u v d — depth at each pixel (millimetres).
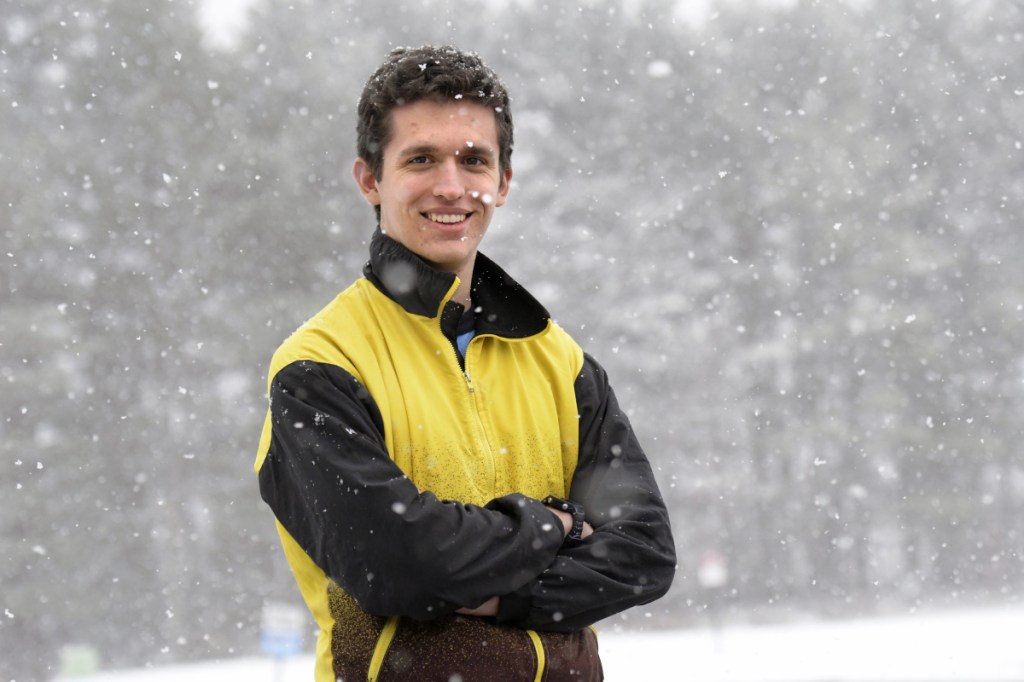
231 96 63438
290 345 3643
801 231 68562
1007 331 65125
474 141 3707
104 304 53469
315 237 58000
